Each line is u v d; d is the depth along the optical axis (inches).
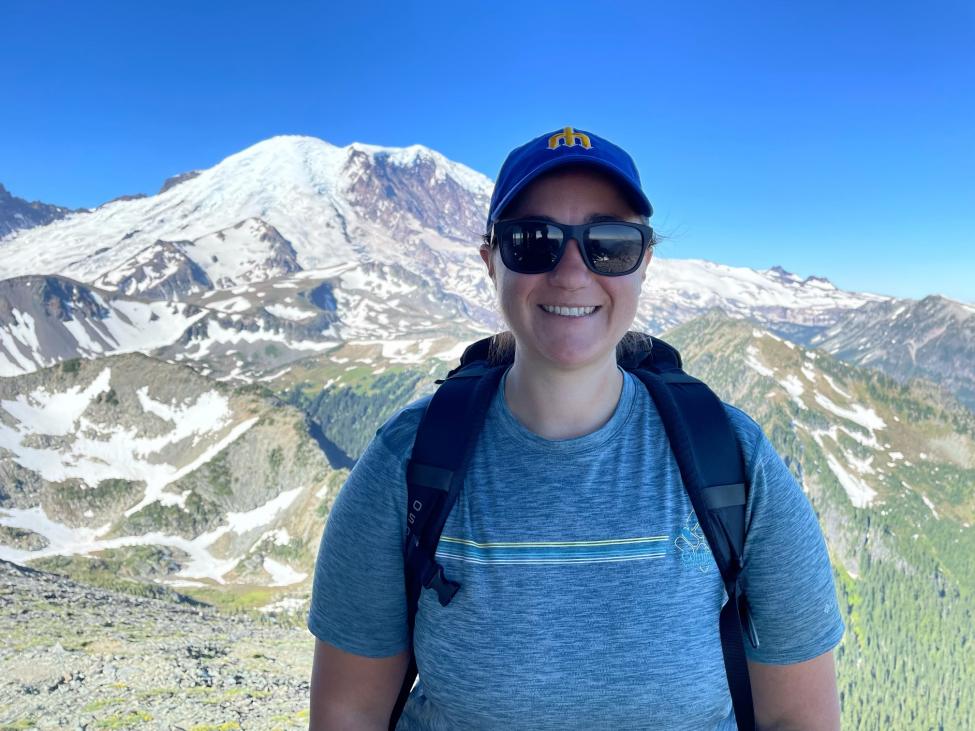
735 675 23.8
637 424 24.7
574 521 23.4
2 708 154.9
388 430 26.3
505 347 29.3
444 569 23.7
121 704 161.2
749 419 25.3
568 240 23.9
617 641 22.7
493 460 24.5
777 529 24.0
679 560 23.2
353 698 27.2
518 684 22.8
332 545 26.2
